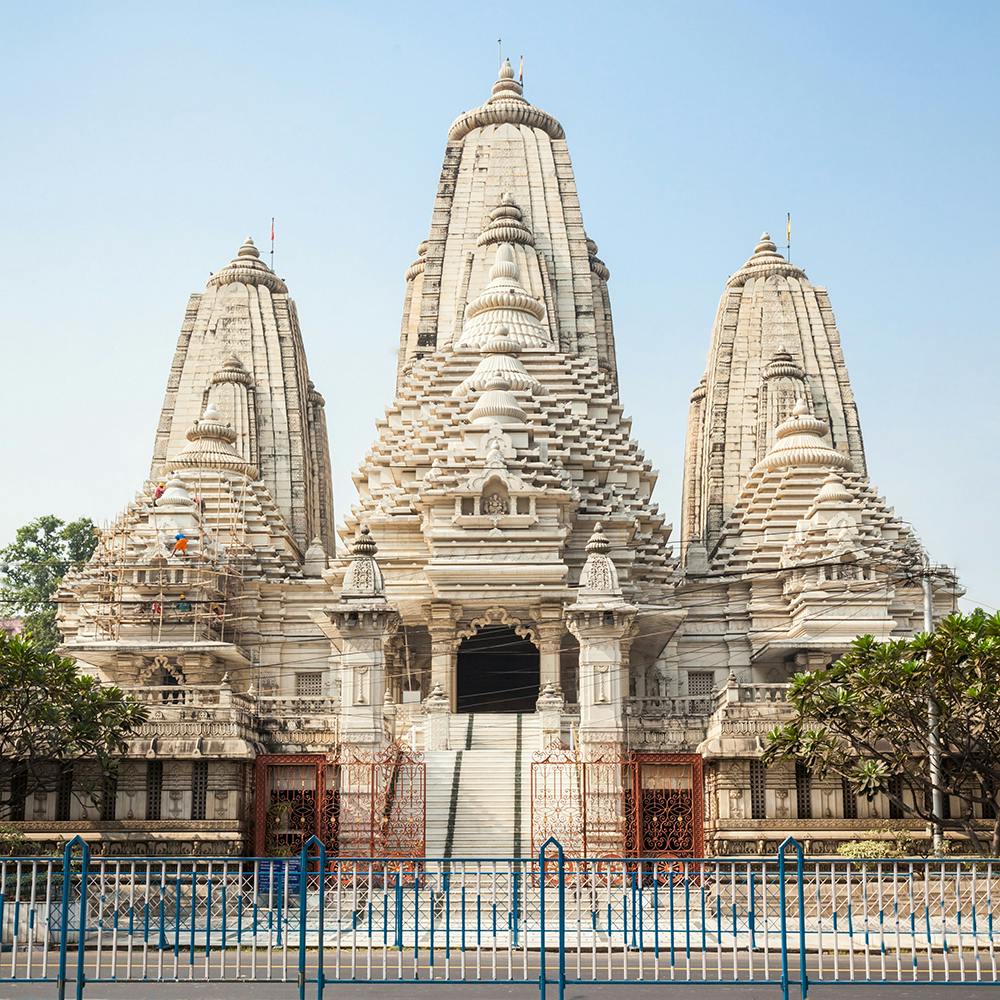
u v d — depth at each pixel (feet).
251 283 385.70
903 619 279.08
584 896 161.68
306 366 414.00
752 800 180.34
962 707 160.04
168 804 179.52
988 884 99.86
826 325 357.61
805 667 260.62
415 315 419.13
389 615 186.29
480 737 212.43
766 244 370.12
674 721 192.13
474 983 99.09
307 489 380.99
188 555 275.39
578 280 344.69
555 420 289.74
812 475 300.40
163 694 207.00
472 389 294.05
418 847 178.19
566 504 264.72
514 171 354.54
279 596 294.25
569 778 191.62
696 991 107.96
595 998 105.40
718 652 288.51
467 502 263.49
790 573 281.13
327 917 143.43
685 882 99.81
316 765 184.44
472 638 286.87
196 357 375.25
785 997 96.94
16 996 103.91
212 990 106.93
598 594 189.26
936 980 106.52
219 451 323.16
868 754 172.45
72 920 136.46
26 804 179.52
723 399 353.72
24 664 165.58
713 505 342.64
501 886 164.35
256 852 180.04
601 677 186.91
